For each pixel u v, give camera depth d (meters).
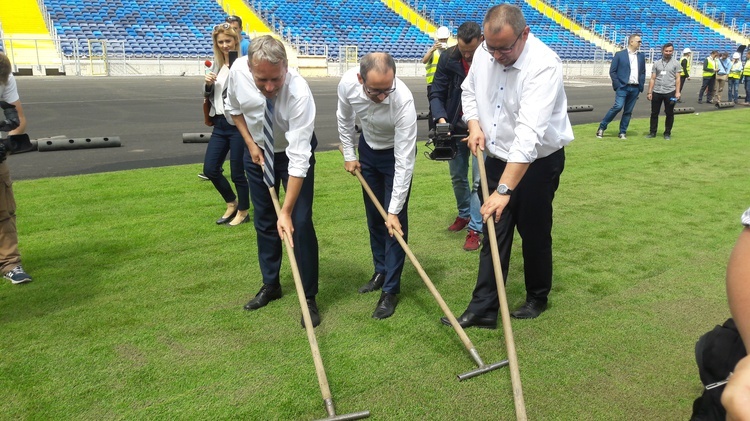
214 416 2.62
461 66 4.58
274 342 3.26
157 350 3.16
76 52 21.50
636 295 3.86
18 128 3.90
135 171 7.18
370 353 3.14
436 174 7.34
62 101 13.27
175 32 24.91
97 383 2.85
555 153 3.29
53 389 2.80
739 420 0.93
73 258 4.43
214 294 3.86
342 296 3.88
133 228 5.12
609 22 35.03
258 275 4.18
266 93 3.06
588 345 3.22
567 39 32.50
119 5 25.73
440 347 3.22
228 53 4.79
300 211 3.45
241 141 5.02
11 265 4.00
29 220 5.28
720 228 5.23
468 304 3.74
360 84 3.44
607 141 9.81
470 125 3.43
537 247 3.44
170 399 2.73
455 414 2.64
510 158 3.01
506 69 3.14
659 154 8.64
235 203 5.32
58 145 8.32
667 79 9.76
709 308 3.66
